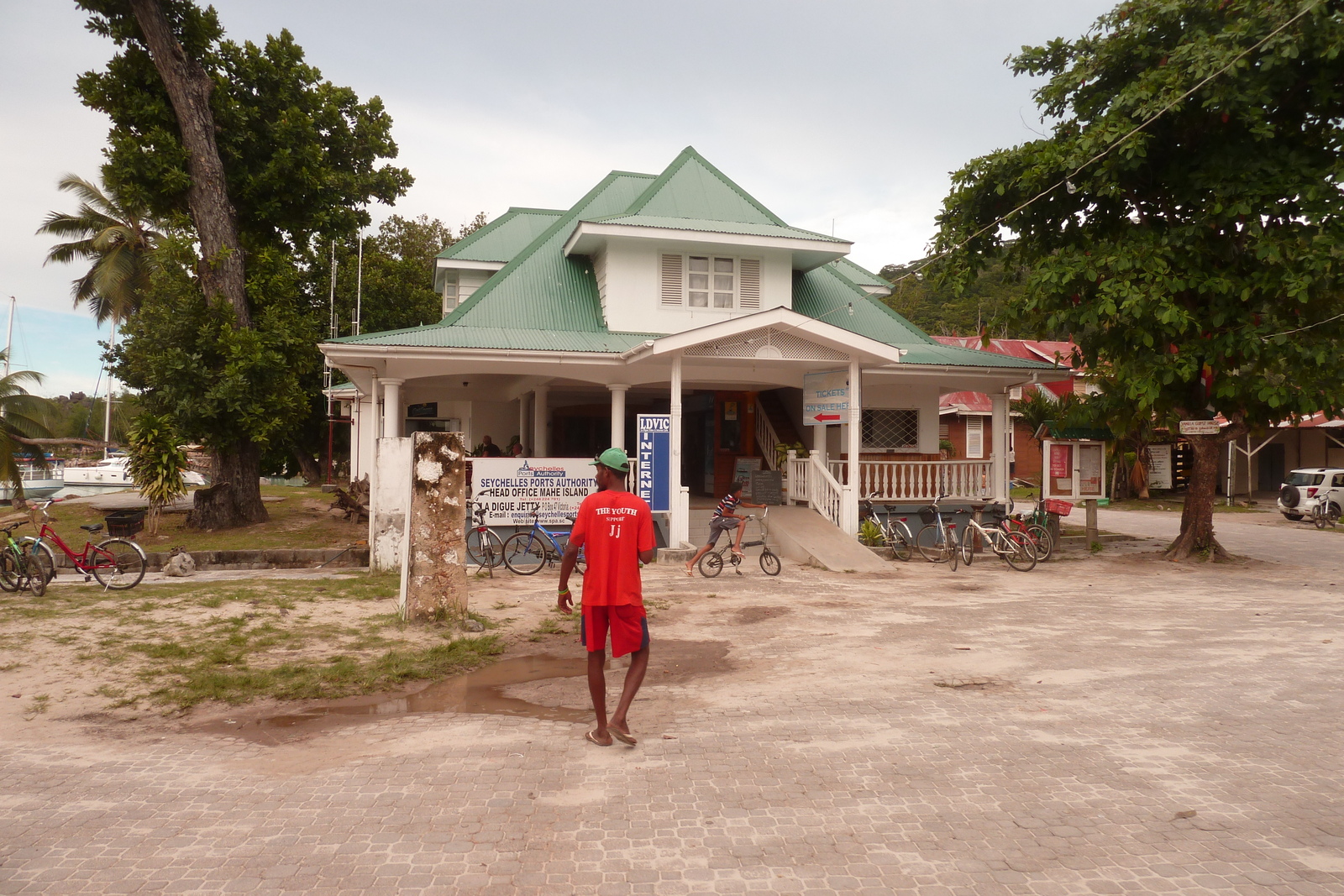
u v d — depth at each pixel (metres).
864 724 5.48
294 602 9.43
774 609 9.81
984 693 6.25
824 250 17.38
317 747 5.05
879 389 17.70
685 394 21.25
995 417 17.14
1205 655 7.50
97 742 5.12
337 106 19.02
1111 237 13.77
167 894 3.23
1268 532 20.83
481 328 15.45
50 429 28.92
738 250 17.28
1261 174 11.84
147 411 17.81
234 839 3.74
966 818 3.98
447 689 6.47
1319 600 10.70
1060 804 4.16
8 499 28.31
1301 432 33.25
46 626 7.87
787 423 19.33
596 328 16.72
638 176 21.59
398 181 20.28
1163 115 12.17
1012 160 13.38
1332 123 12.22
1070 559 15.30
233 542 15.12
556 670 7.04
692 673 6.91
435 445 8.51
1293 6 10.75
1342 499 22.98
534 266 18.11
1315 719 5.60
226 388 15.90
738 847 3.68
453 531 8.49
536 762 4.78
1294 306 12.55
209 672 6.62
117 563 11.13
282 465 36.50
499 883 3.35
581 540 5.16
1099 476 31.09
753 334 13.95
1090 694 6.21
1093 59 12.95
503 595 10.66
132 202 16.81
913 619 9.23
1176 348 12.65
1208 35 11.72
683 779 4.49
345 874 3.41
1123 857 3.58
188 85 16.69
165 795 4.26
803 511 15.98
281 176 17.66
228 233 17.11
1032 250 14.55
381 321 31.28
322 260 29.98
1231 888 3.31
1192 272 12.12
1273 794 4.28
